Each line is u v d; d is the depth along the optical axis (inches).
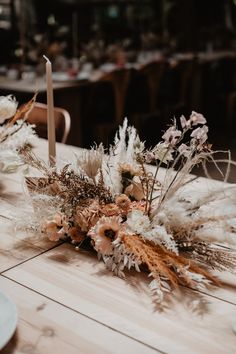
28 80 109.8
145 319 26.0
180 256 31.1
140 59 139.2
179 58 133.7
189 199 30.6
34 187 35.8
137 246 29.2
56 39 155.3
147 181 33.3
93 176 33.5
